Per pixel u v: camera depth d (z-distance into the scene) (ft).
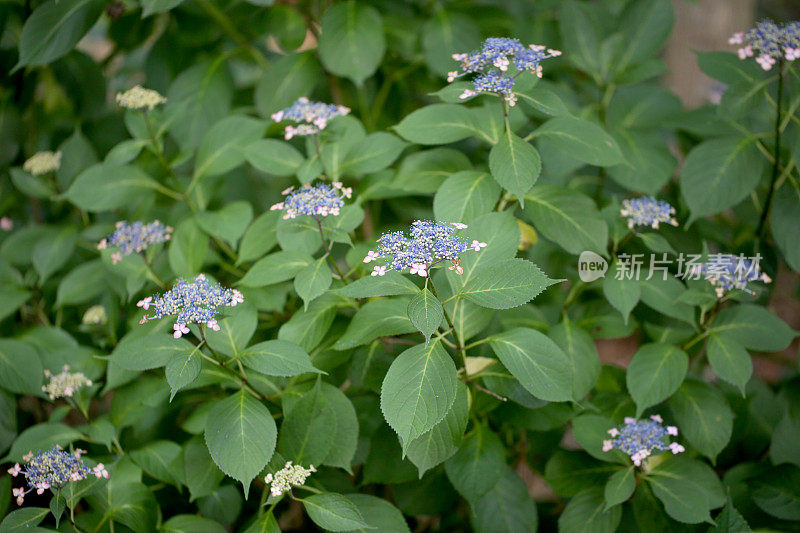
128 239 3.14
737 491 3.19
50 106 3.89
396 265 2.64
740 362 2.99
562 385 2.75
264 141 3.17
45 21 3.28
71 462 2.81
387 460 3.03
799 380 3.29
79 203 3.27
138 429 3.22
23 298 3.39
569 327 3.10
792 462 3.16
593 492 3.04
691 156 3.24
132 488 3.00
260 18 3.59
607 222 3.13
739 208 3.59
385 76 3.77
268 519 2.76
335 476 3.12
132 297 3.35
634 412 3.18
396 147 3.13
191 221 3.26
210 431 2.71
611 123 3.54
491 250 2.79
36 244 3.43
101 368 3.26
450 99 2.91
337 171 3.13
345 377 3.12
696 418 3.06
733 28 4.91
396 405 2.63
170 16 3.71
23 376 3.15
